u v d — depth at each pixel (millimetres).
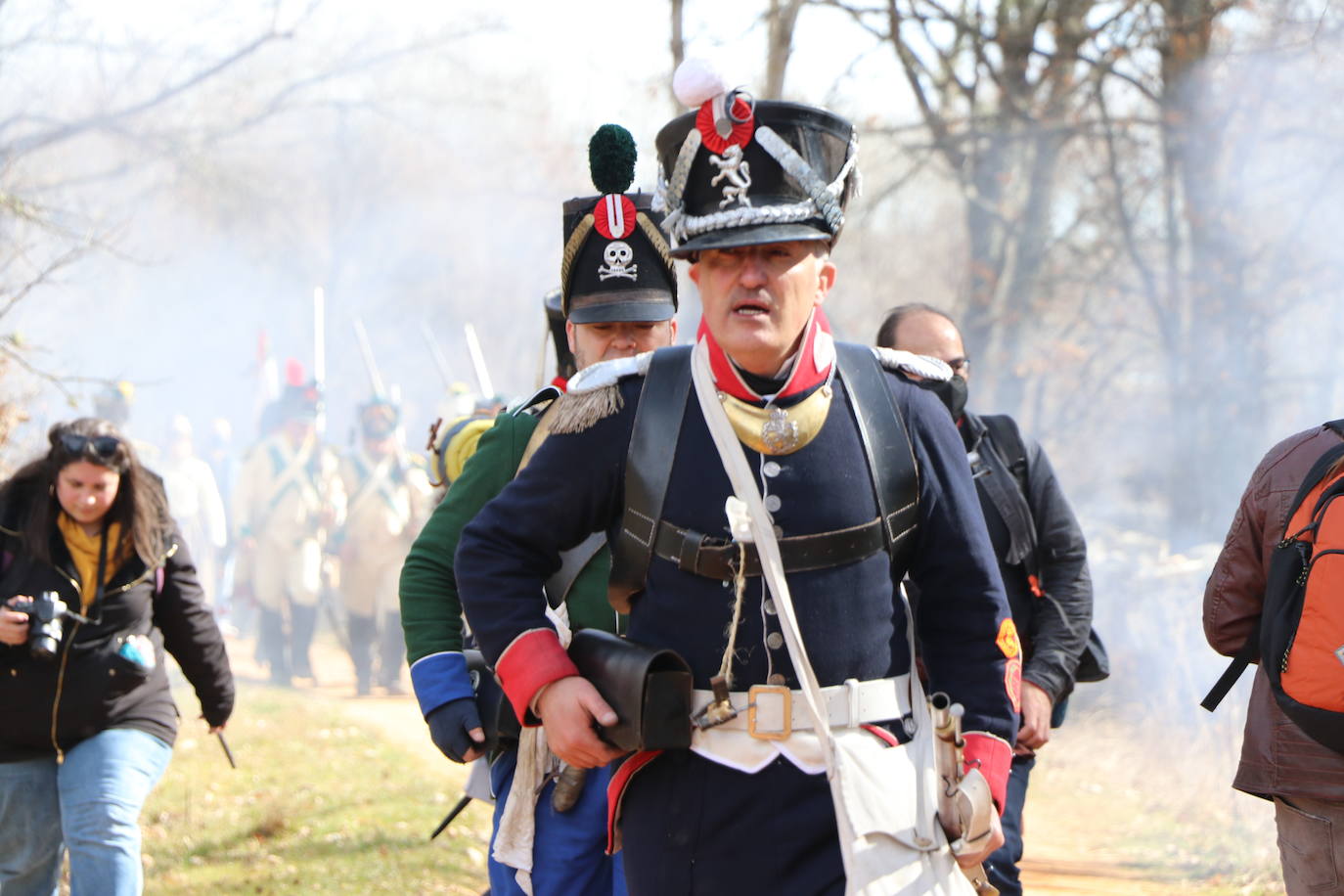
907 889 4828
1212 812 15625
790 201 4812
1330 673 6441
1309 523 6633
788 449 4922
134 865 8586
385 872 12320
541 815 7105
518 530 5168
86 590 8617
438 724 6449
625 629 6555
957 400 8125
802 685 4836
